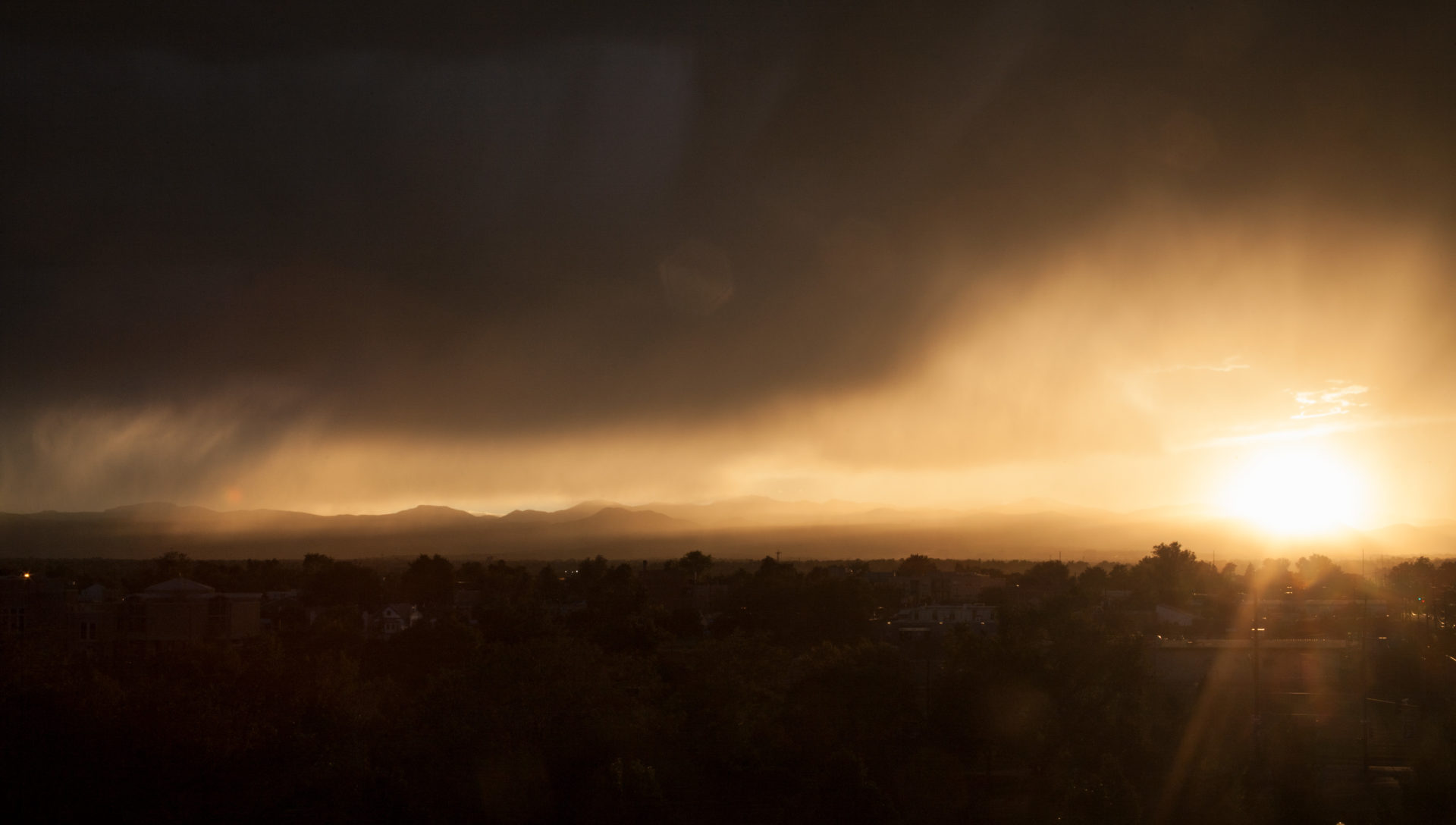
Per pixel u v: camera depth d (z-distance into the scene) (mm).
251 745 48469
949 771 47750
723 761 49469
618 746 46250
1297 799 39719
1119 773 39500
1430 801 36812
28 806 41562
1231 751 47688
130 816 43219
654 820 42062
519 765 43969
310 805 44000
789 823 42562
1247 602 118750
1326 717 60375
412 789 42844
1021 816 44344
